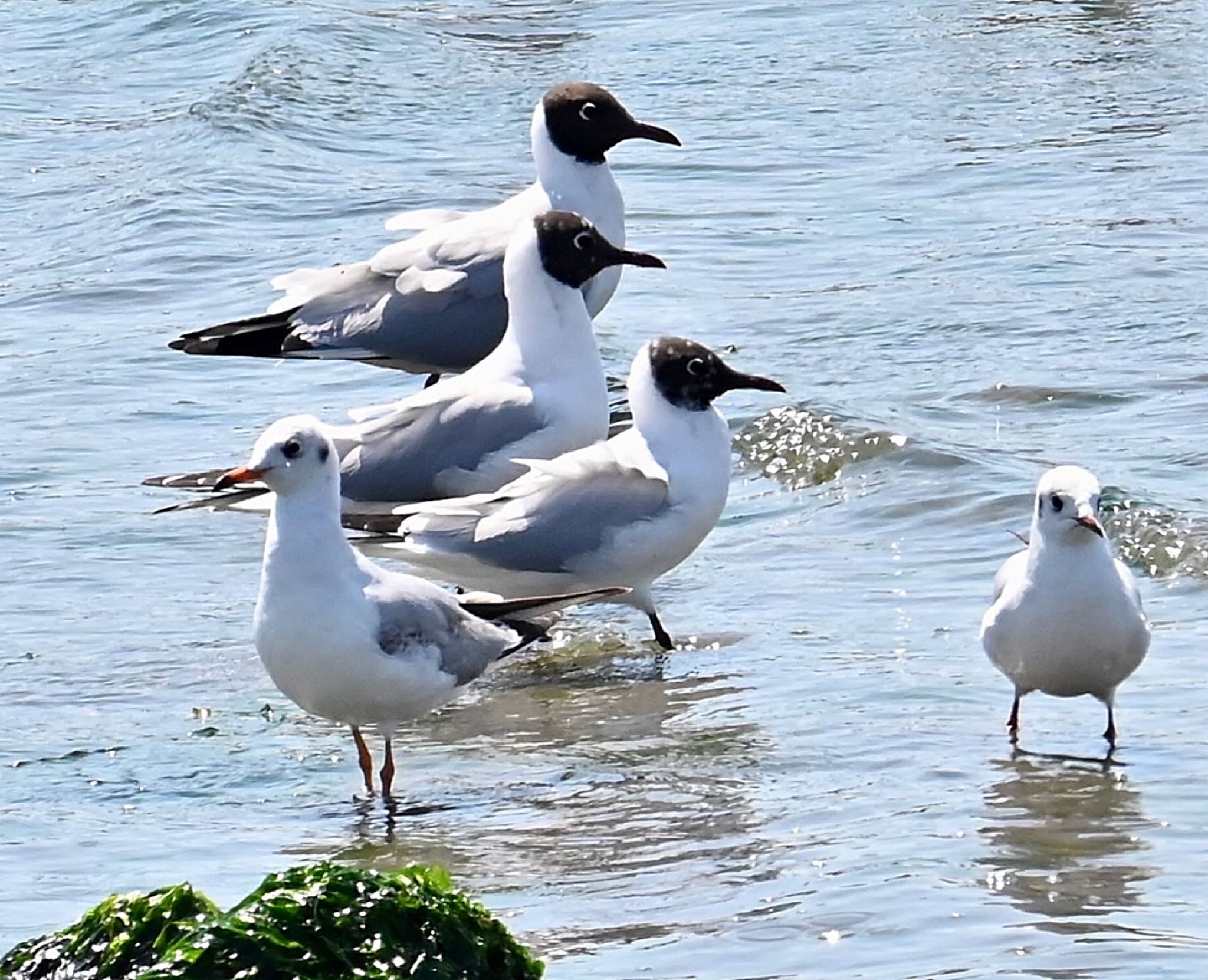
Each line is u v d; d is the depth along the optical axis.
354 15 36.19
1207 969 9.24
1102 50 32.00
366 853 11.23
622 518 14.20
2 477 18.02
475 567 14.29
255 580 15.84
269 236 25.42
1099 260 22.42
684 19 36.25
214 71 34.06
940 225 24.36
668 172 27.28
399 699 11.98
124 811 11.95
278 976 8.44
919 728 12.61
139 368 20.89
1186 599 14.46
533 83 32.62
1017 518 16.06
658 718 13.12
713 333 21.09
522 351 15.66
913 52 32.72
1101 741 12.27
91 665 14.26
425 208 25.52
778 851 10.95
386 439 15.38
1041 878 10.38
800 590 15.20
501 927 8.89
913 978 9.29
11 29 37.38
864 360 20.05
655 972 9.55
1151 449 17.25
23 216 26.84
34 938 9.80
